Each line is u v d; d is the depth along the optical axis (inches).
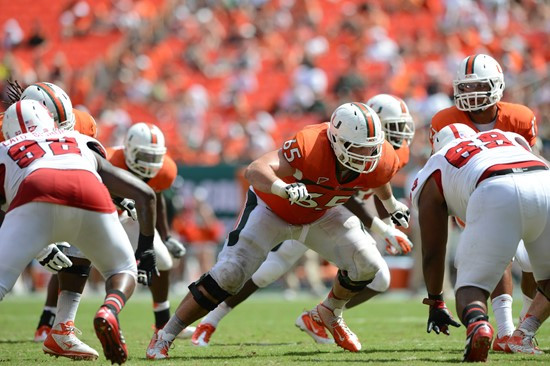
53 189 581.3
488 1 2610.7
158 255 876.0
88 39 2915.8
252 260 704.4
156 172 934.4
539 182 604.7
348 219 733.9
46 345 700.7
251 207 723.4
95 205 589.9
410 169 1766.7
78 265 709.3
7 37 2984.7
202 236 1886.1
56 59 2792.8
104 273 610.5
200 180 1927.9
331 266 1846.7
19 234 576.4
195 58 2701.8
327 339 845.2
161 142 933.8
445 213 662.5
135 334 975.0
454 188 639.1
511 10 2630.4
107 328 563.8
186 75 2684.5
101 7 2994.6
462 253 611.8
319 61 2596.0
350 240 727.1
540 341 808.3
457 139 663.8
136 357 708.7
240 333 989.2
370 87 2358.5
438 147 695.7
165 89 2618.1
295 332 996.6
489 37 2493.8
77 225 589.3
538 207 600.4
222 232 1916.8
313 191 689.6
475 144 646.5
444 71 2365.9
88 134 804.6
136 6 2947.8
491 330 575.8
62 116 709.3
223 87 2625.5
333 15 2800.2
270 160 668.1
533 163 616.7
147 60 2726.4
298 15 2787.9
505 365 583.2
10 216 584.7
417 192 667.4
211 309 698.2
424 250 668.1
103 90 2664.9
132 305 1509.6
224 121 2481.5
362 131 652.1
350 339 754.2
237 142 2271.2
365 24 2647.6
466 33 2487.7
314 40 2664.9
